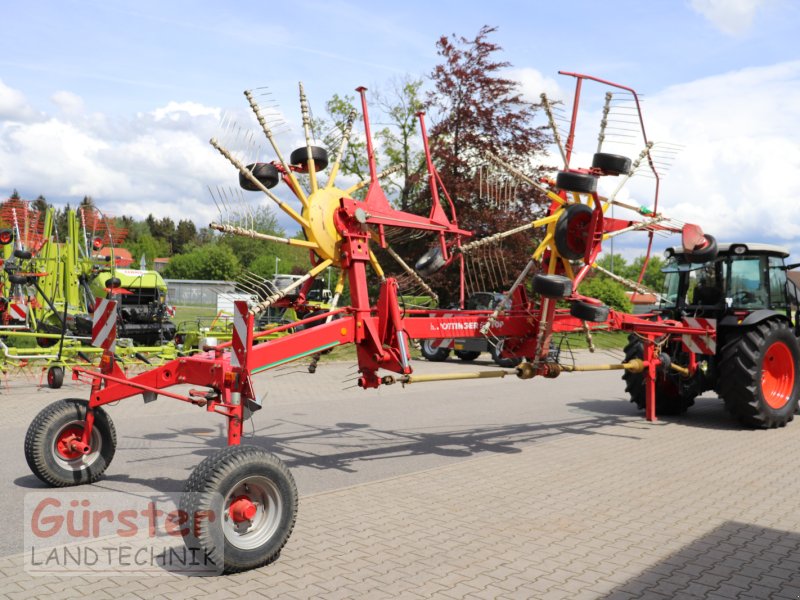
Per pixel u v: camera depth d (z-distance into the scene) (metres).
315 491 5.95
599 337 24.45
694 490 5.99
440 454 7.45
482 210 15.45
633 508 5.46
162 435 8.25
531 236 14.98
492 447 7.82
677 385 9.73
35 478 6.21
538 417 9.91
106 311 5.89
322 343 5.86
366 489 6.01
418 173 19.22
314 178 6.22
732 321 8.84
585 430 8.89
